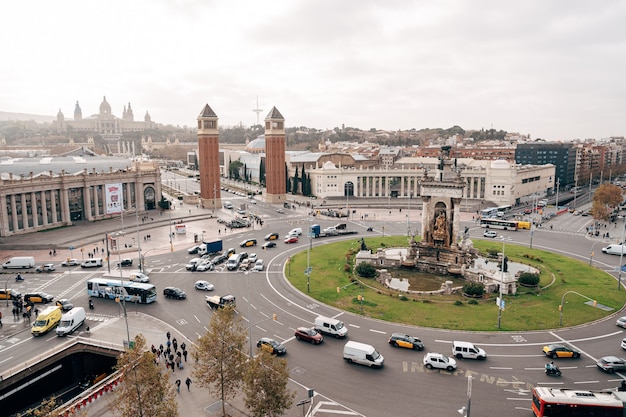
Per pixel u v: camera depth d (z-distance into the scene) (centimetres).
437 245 11044
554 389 4894
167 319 7688
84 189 16012
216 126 19725
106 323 7538
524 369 5972
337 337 6925
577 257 11800
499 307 7262
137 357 4444
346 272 10406
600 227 16075
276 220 17375
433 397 5316
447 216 10894
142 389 4400
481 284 8844
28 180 14088
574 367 6025
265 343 6431
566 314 7769
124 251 12412
